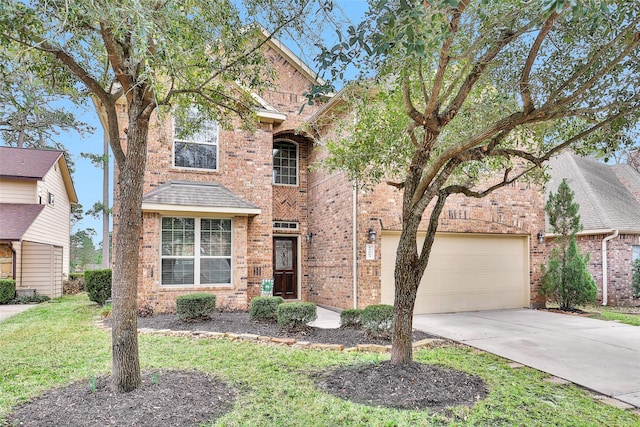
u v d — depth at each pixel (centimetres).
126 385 421
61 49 395
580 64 482
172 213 980
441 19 331
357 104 600
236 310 1000
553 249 1157
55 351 620
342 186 1063
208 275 1018
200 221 1020
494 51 459
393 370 496
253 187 1133
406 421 377
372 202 997
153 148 1030
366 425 370
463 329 842
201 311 824
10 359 578
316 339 704
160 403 395
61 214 1934
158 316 908
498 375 538
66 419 360
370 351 630
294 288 1293
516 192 1163
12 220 1434
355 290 980
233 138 1118
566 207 1145
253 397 432
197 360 564
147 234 955
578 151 622
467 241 1114
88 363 550
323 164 696
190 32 444
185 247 1000
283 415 388
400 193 1023
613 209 1419
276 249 1284
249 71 546
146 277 944
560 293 1116
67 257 2089
